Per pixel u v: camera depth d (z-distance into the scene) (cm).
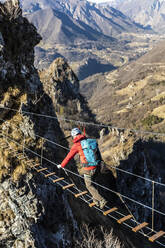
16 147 1537
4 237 1347
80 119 7044
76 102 7525
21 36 1880
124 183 3334
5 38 1781
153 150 9444
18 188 1399
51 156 1672
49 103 2027
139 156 3697
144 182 3569
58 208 1515
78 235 1580
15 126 1630
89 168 825
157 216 3769
